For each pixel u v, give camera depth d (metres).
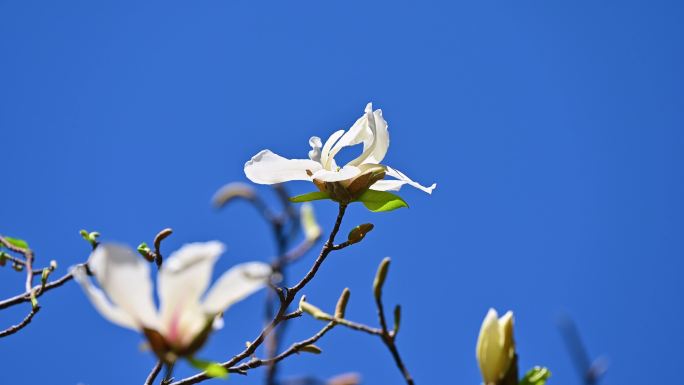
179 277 1.06
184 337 1.07
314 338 1.19
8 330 1.23
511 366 1.12
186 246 1.07
